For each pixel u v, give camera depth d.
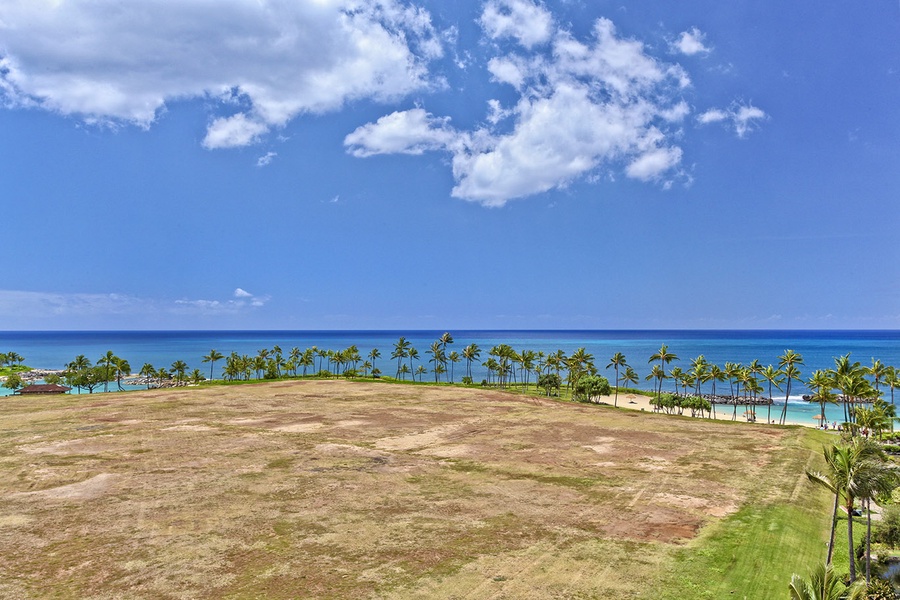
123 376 172.50
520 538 33.19
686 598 26.33
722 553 31.66
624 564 29.84
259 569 28.38
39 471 45.88
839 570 31.02
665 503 40.59
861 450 27.94
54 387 112.69
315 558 29.80
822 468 52.53
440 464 50.59
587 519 36.81
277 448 55.50
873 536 36.28
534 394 116.44
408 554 30.53
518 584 27.22
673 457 56.03
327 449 55.53
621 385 170.12
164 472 45.91
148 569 28.19
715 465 52.84
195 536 32.56
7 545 31.00
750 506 40.34
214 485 42.47
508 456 54.44
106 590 25.92
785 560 31.12
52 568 28.17
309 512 36.94
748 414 111.25
